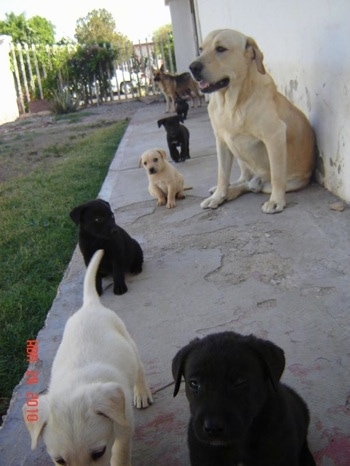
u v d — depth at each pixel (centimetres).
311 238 148
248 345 70
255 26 260
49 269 160
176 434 85
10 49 722
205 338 73
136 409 91
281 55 221
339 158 171
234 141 180
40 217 211
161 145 327
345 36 153
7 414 94
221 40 167
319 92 181
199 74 171
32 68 752
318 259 135
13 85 722
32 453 85
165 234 169
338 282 123
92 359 83
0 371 109
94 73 747
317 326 107
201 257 148
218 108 180
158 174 191
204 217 179
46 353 111
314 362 96
